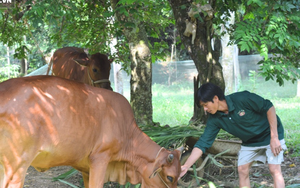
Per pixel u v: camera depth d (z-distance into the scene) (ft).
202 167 15.44
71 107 11.16
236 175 17.61
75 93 11.44
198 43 21.13
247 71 60.90
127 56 30.45
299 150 22.86
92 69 19.11
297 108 42.52
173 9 22.13
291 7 14.24
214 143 15.79
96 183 11.80
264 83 59.11
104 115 12.00
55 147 10.83
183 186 15.85
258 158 13.42
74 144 11.21
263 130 12.78
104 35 28.12
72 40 28.76
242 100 12.25
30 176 17.35
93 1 25.85
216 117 12.83
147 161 12.47
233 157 15.87
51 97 10.82
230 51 48.24
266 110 12.32
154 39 79.56
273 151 12.21
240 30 14.30
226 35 47.44
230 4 22.34
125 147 12.51
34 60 71.56
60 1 14.66
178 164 12.07
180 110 42.50
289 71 15.01
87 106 11.61
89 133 11.52
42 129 10.50
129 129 12.63
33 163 11.11
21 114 10.16
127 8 16.99
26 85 10.53
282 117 35.68
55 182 16.39
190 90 64.75
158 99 55.06
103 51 30.09
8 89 10.31
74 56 21.81
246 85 56.49
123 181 12.92
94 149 11.81
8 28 25.57
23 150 10.26
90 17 26.66
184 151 16.29
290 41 14.29
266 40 14.62
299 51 18.11
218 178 16.98
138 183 13.08
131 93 25.30
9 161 10.21
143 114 24.88
